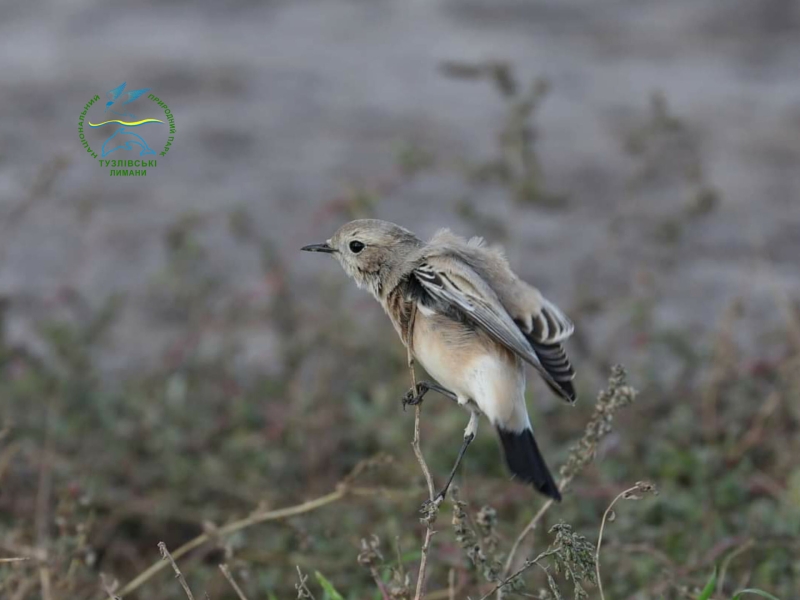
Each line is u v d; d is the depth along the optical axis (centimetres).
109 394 1285
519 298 807
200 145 1973
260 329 1489
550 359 785
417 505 1027
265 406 1290
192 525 1133
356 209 1343
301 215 1752
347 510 1058
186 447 1220
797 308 1375
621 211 1572
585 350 1308
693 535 998
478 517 768
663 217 1502
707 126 2034
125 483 1170
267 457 1179
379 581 765
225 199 1808
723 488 1068
